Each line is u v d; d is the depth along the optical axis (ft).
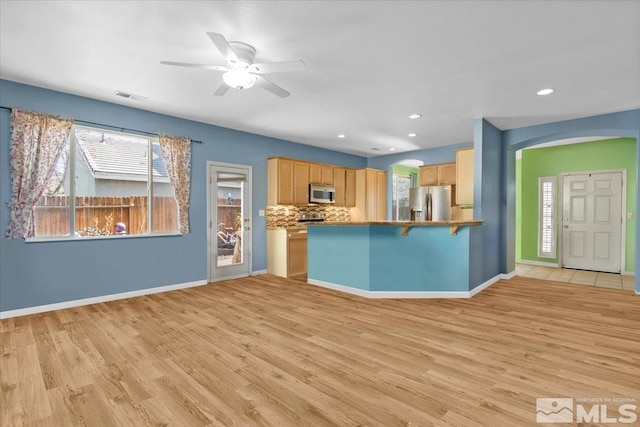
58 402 6.34
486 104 13.76
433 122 16.55
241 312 12.06
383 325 10.64
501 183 18.07
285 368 7.71
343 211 24.94
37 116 11.75
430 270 14.25
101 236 13.48
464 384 7.00
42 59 9.78
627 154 19.83
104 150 13.85
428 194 19.52
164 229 15.65
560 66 10.18
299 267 19.52
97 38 8.60
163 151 15.06
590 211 21.18
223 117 15.81
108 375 7.36
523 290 15.55
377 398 6.49
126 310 12.28
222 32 8.27
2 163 11.29
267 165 19.95
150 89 12.17
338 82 11.45
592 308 12.59
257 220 19.39
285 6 7.20
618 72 10.60
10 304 11.44
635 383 7.02
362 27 8.04
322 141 21.24
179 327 10.45
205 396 6.55
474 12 7.43
